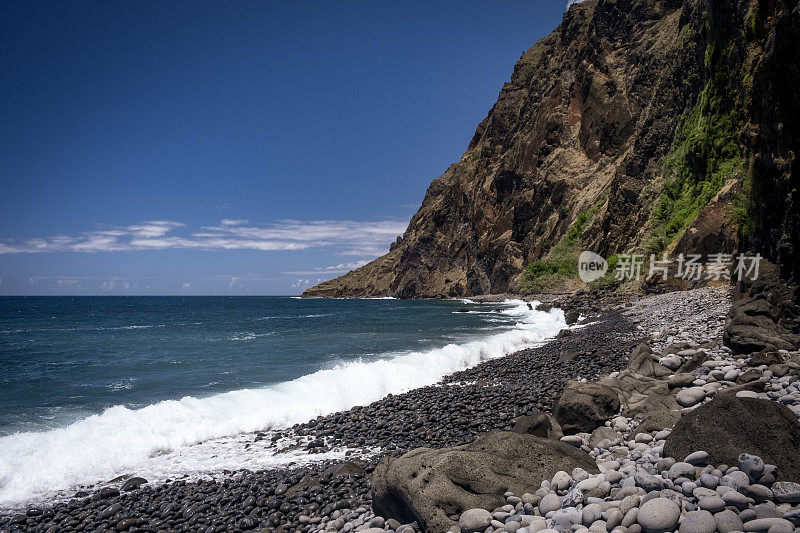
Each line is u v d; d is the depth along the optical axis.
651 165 59.50
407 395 14.73
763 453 5.42
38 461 9.59
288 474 9.16
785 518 4.16
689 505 4.66
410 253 150.25
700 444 5.83
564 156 92.88
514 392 13.76
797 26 12.70
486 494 5.93
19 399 14.52
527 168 105.56
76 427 11.19
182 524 7.55
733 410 5.98
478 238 120.56
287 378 17.30
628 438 8.11
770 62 13.59
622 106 81.69
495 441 6.86
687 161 44.78
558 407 9.33
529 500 5.66
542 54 128.38
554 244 83.50
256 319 55.12
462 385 15.94
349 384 15.49
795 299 13.24
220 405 13.05
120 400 14.35
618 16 89.00
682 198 43.59
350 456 10.09
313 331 36.62
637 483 5.32
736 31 33.84
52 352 25.92
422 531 5.73
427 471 6.11
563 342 23.84
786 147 14.09
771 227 15.38
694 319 20.36
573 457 6.80
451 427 11.44
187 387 16.00
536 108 112.69
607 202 67.12
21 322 52.25
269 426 12.48
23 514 7.97
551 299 63.31
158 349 26.50
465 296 123.19
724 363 10.75
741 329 12.03
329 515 7.35
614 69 87.00
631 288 48.44
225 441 11.31
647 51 81.69
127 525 7.55
